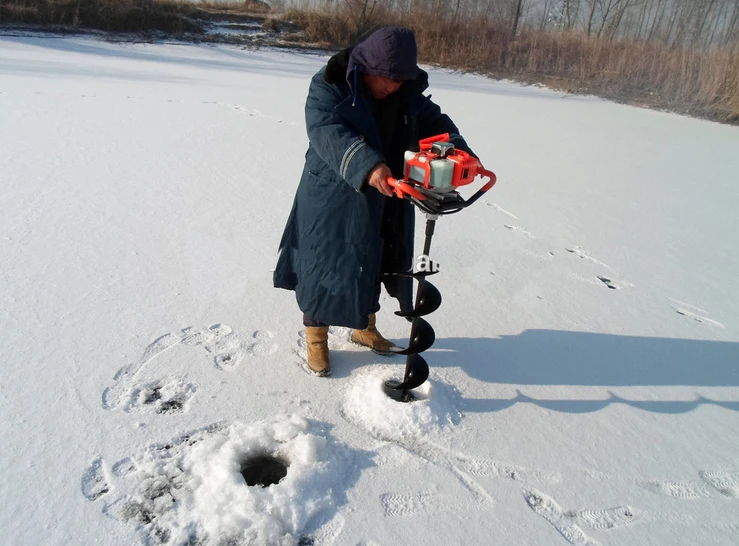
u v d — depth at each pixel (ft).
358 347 9.65
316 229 7.91
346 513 6.48
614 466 7.63
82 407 7.62
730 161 27.17
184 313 9.96
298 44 61.62
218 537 5.96
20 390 7.80
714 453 8.03
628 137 31.58
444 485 7.02
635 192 20.56
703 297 12.76
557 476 7.35
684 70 47.21
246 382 8.46
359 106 7.25
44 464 6.70
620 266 14.05
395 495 6.80
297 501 6.40
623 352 10.30
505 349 10.03
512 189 19.48
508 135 28.94
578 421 8.43
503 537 6.41
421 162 6.67
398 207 8.23
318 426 7.69
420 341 7.86
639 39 62.13
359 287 8.02
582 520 6.76
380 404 8.04
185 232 13.06
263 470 7.11
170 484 6.56
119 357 8.67
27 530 5.91
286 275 8.66
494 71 60.39
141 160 17.79
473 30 64.18
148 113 24.21
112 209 13.85
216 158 18.79
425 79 7.76
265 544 5.97
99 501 6.31
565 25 80.18
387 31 6.91
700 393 9.33
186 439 7.27
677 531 6.73
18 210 13.17
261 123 24.38
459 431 7.96
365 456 7.33
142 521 6.11
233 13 64.80
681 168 24.98
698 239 16.37
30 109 22.57
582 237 15.69
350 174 6.82
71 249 11.69
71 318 9.46
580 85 53.47
